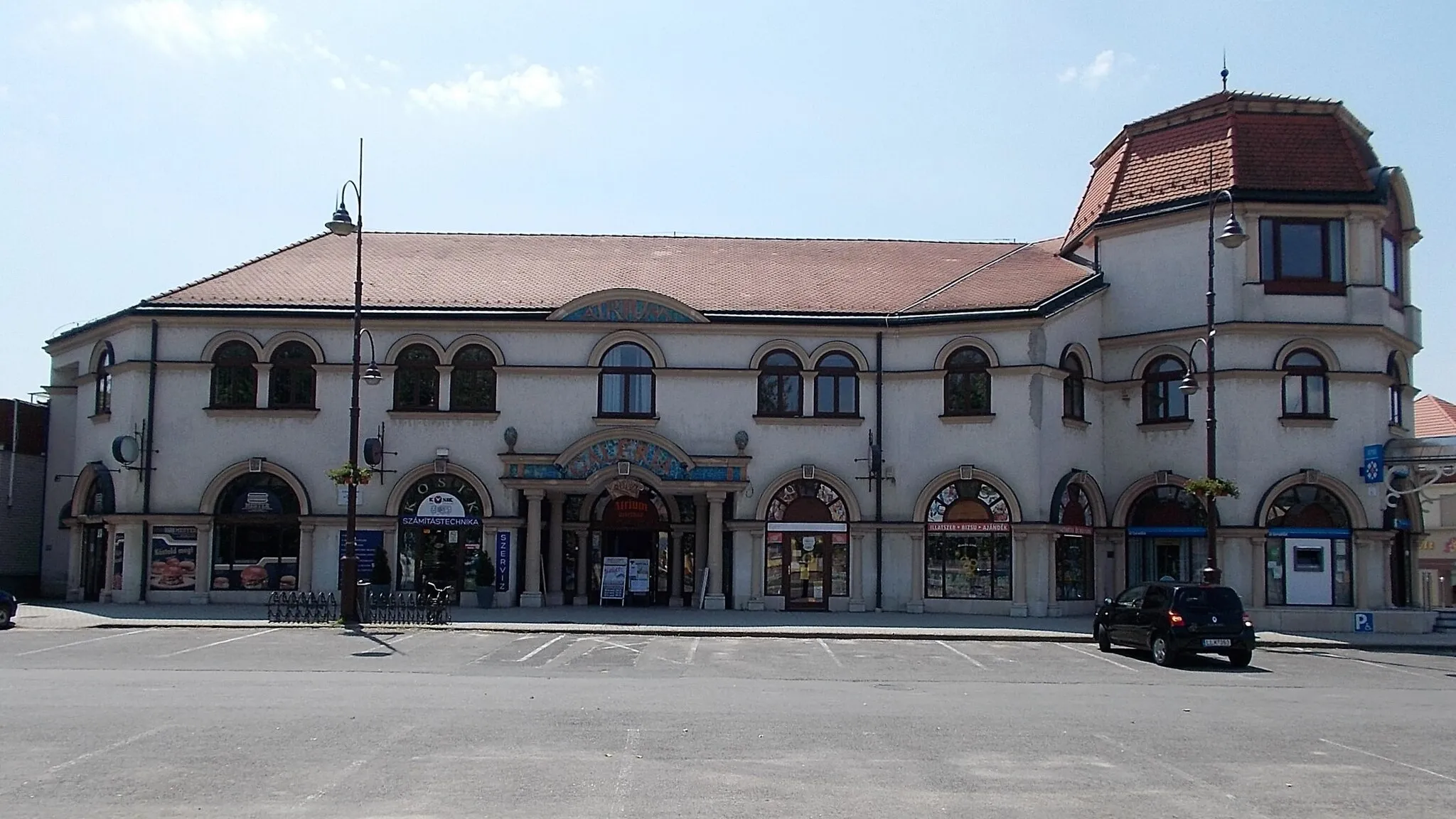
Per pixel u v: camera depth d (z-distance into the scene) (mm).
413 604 30688
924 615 33969
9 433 40688
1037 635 28703
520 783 11148
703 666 22203
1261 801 11102
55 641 24969
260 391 35250
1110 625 26469
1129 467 35781
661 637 27984
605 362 35625
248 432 35250
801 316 35406
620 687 18578
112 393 36062
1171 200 35531
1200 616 23891
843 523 35188
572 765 12016
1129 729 14984
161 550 34969
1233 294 34094
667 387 35469
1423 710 17469
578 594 36469
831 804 10578
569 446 34688
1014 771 12164
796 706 16688
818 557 35125
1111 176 38125
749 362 35500
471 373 35531
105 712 14953
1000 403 34156
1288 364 34062
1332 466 33750
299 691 17266
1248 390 33938
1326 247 34375
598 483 34812
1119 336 36125
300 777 11297
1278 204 34094
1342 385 33969
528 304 35812
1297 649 28547
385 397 35344
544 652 24062
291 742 13016
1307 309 34094
